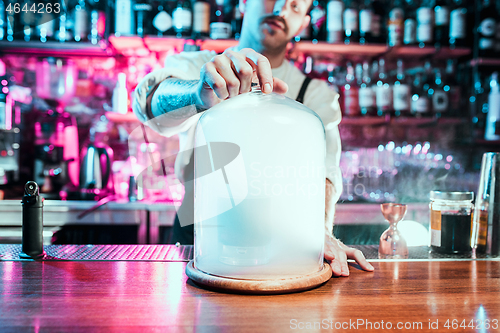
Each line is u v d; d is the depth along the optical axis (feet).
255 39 4.19
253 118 1.52
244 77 1.71
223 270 1.65
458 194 2.56
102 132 7.82
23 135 7.67
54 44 6.84
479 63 7.39
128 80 7.77
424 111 7.28
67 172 6.89
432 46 7.29
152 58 7.77
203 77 1.74
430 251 2.65
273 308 1.50
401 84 7.70
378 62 7.92
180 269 2.08
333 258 2.04
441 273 2.06
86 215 6.07
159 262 2.25
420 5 7.86
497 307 1.55
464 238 2.55
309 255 1.68
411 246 2.85
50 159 6.77
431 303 1.58
